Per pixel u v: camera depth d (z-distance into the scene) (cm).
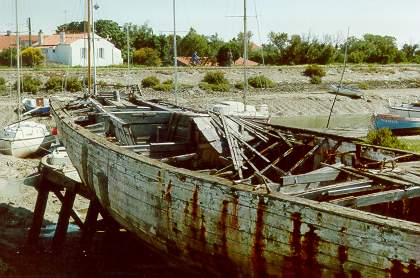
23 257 1066
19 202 1462
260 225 598
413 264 481
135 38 6706
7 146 2188
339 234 530
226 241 644
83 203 1477
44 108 3152
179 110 1151
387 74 5600
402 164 759
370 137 2027
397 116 2997
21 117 2819
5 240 1161
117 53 5838
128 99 1578
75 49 5497
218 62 6172
